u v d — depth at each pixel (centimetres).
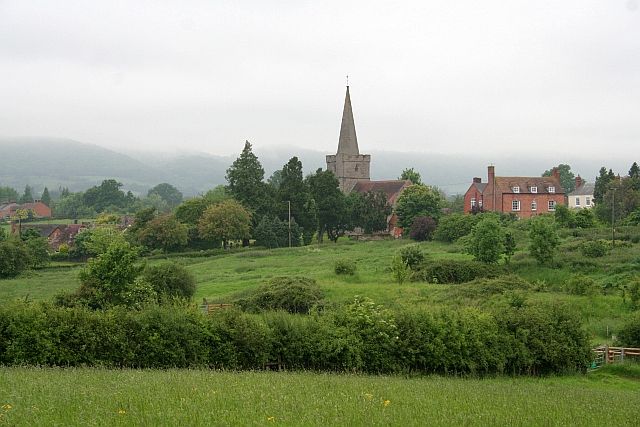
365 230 13612
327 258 9525
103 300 4466
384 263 8444
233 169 13650
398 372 3453
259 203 13262
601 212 11625
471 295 5878
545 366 3959
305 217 12925
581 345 4019
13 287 7456
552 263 7306
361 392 2269
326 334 3397
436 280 6812
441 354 3550
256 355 3272
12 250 8769
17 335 2942
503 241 7600
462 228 10744
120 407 1762
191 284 6038
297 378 2642
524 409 2147
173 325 3167
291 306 5562
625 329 4475
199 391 2064
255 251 11012
